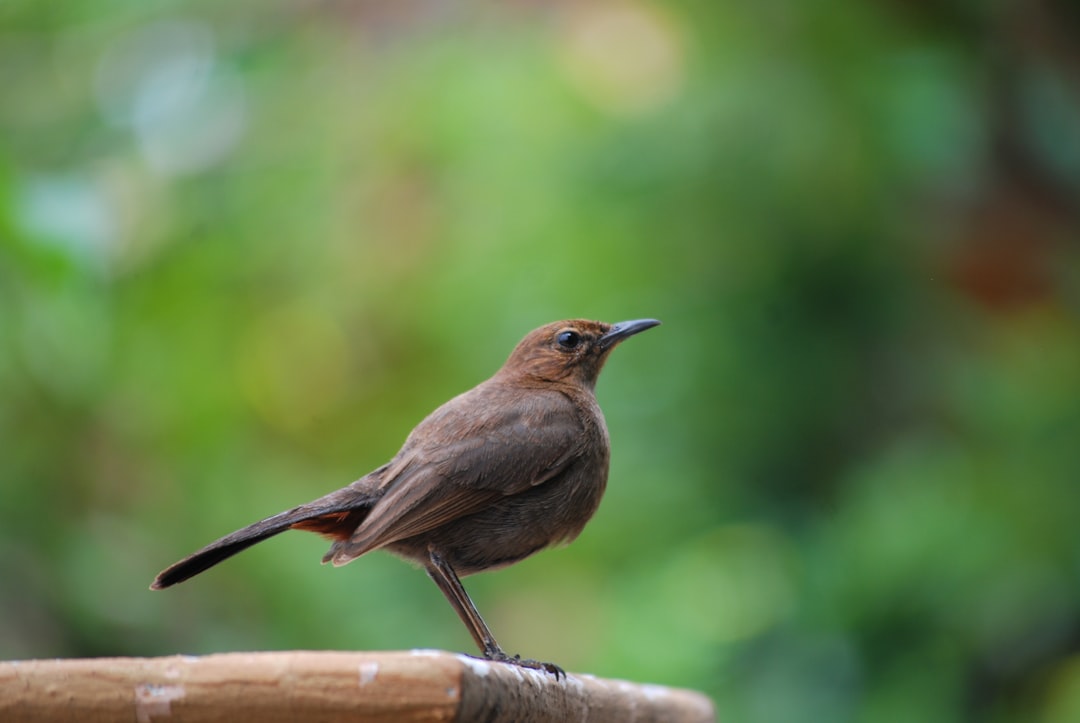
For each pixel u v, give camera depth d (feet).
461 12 49.96
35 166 43.62
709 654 42.24
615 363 45.16
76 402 38.27
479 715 18.12
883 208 43.80
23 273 34.32
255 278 47.01
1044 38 43.86
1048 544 38.58
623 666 43.24
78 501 38.88
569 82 47.01
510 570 47.39
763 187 43.80
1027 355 43.09
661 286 45.09
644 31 46.68
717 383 44.34
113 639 37.24
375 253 48.32
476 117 47.78
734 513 44.04
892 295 44.27
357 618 41.91
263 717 17.56
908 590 38.75
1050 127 43.93
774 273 44.09
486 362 46.65
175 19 47.44
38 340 36.60
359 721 17.43
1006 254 44.16
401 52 49.62
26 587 36.37
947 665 37.93
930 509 39.50
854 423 44.39
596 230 45.57
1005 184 44.09
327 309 48.65
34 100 45.09
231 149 46.88
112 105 45.50
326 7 49.88
